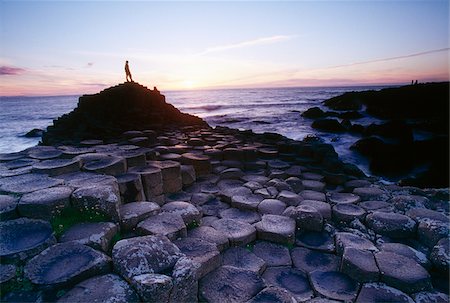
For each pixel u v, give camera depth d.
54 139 13.76
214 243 4.60
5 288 3.02
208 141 12.76
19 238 3.71
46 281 3.07
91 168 6.00
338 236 5.12
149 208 5.12
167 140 11.85
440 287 4.19
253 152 10.32
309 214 5.64
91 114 18.33
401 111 40.06
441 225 5.17
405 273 4.07
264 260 4.73
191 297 3.36
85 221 4.27
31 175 5.54
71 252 3.50
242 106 70.81
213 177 8.84
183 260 3.46
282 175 8.76
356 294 3.90
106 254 3.79
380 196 7.23
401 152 17.67
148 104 21.14
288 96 124.88
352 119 37.97
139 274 3.21
